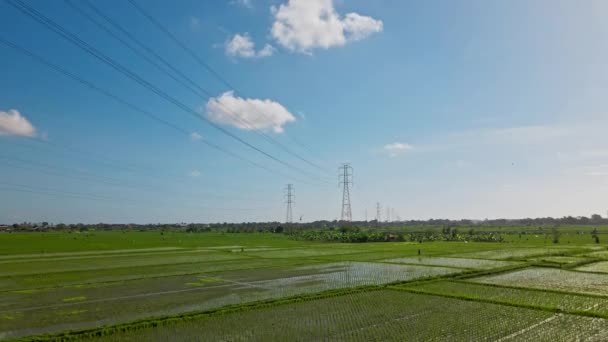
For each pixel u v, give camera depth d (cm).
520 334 2284
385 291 3641
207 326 2477
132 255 7425
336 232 14912
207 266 5625
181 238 14425
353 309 2925
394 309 2919
